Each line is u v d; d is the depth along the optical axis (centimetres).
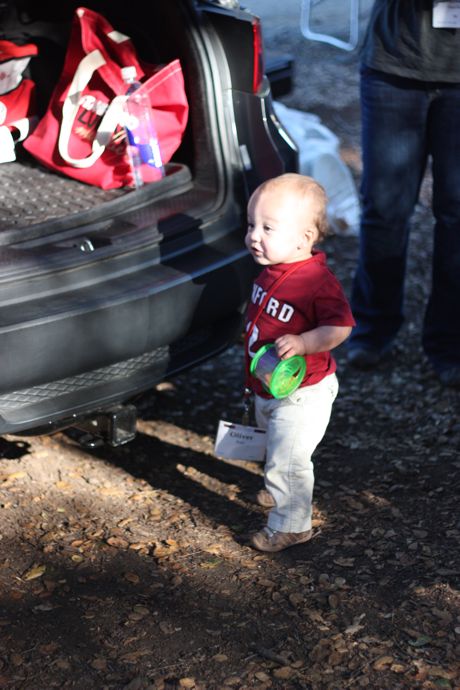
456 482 401
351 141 855
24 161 454
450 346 494
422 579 337
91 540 359
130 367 372
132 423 376
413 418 460
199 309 379
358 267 514
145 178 417
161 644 305
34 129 454
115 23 446
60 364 338
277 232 330
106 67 416
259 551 357
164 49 427
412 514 380
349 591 332
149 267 371
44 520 370
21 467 406
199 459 425
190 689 286
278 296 339
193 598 329
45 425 358
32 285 342
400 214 486
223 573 343
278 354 326
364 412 468
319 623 316
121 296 349
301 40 1096
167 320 367
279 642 307
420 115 464
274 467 348
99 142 412
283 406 346
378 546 359
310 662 298
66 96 423
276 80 529
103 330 345
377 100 464
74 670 293
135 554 352
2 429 330
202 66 409
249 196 418
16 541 355
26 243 365
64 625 312
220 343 403
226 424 361
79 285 351
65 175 434
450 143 460
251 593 332
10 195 411
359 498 395
